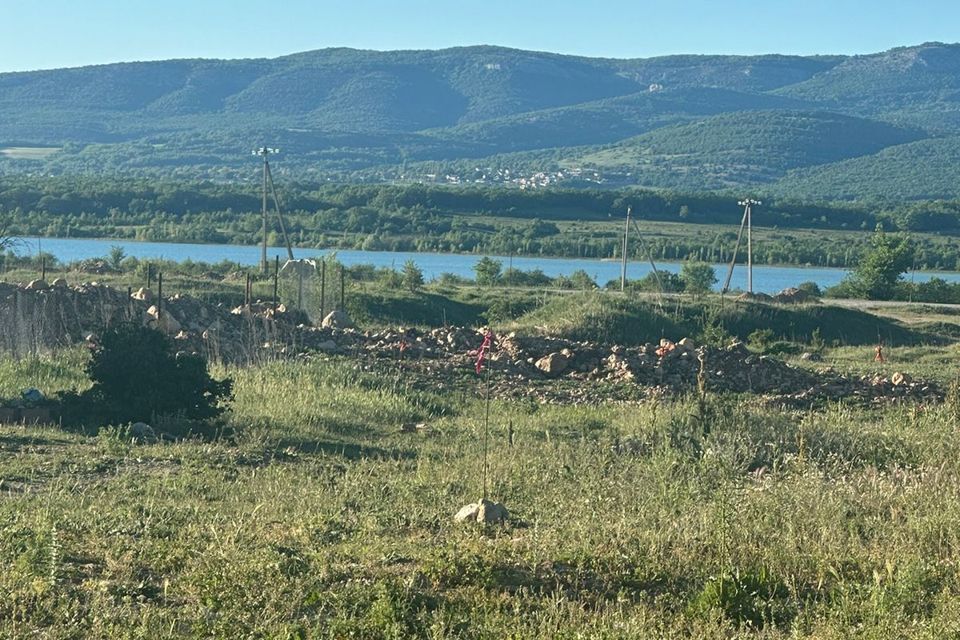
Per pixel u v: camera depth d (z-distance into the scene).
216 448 15.98
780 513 12.36
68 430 17.08
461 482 14.51
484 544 11.02
